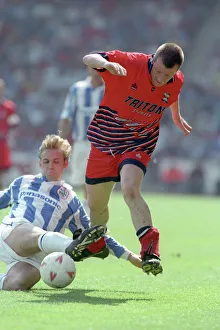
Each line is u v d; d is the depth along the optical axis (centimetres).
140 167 2080
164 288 2223
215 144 10975
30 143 11256
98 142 2148
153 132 2147
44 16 13400
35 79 12675
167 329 1519
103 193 2191
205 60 12644
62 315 1638
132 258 2200
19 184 2188
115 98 2098
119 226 4662
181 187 10281
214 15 13100
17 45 13150
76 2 13600
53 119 11850
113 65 1959
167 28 13062
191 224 5103
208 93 12019
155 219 5478
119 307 1786
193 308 1809
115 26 13125
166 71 2016
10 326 1502
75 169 4247
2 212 4834
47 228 2128
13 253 2066
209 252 3494
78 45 12962
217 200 8150
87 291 2081
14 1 13638
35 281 2066
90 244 1975
